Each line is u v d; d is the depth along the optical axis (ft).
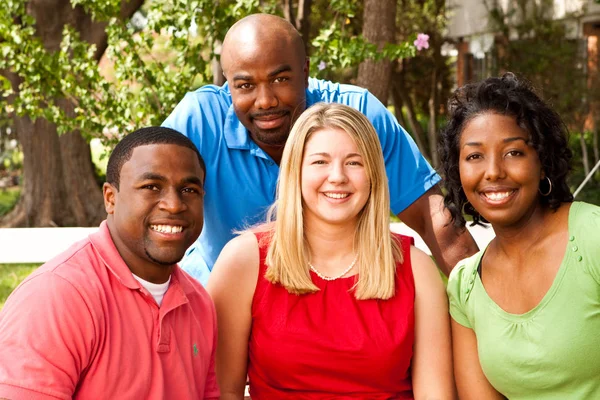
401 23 40.93
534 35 40.14
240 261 8.86
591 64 39.45
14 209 34.12
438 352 8.71
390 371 8.55
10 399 6.57
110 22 19.80
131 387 7.13
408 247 9.04
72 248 7.43
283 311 8.65
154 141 7.50
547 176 7.88
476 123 7.83
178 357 7.48
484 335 8.16
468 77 49.57
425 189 11.07
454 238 10.76
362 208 8.88
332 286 8.73
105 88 20.52
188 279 8.28
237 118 10.55
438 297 8.84
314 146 8.70
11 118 34.73
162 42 26.89
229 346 8.79
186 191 7.56
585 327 7.54
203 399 8.18
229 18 18.45
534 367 7.78
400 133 11.22
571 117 37.19
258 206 10.58
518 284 7.98
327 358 8.49
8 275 21.20
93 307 6.97
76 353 6.86
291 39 9.98
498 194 7.80
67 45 21.35
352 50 19.24
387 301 8.71
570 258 7.62
